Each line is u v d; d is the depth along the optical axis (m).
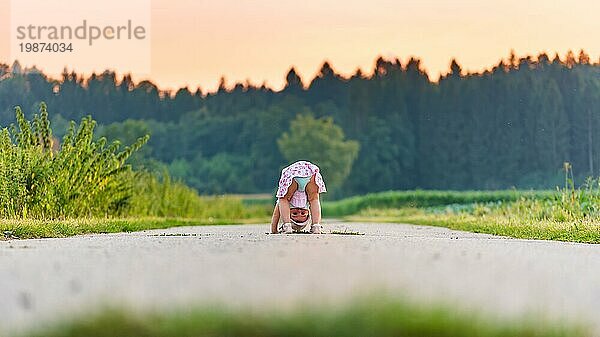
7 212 22.81
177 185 38.50
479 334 5.68
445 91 102.44
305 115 105.50
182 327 5.79
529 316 6.22
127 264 9.52
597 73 93.69
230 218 48.12
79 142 25.08
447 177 101.81
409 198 59.03
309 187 17.56
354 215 56.28
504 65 98.44
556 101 94.88
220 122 104.00
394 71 104.62
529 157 96.56
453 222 25.98
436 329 5.68
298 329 5.68
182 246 12.38
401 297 6.54
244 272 8.51
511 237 18.36
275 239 14.25
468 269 8.95
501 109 98.12
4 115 78.56
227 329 5.73
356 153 103.56
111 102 95.75
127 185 28.91
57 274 8.73
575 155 94.00
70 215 23.98
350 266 8.99
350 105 105.75
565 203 24.14
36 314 6.52
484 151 99.44
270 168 103.56
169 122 102.44
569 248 12.98
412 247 12.03
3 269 9.23
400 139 103.69
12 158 23.17
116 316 6.08
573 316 6.46
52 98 85.12
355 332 5.63
